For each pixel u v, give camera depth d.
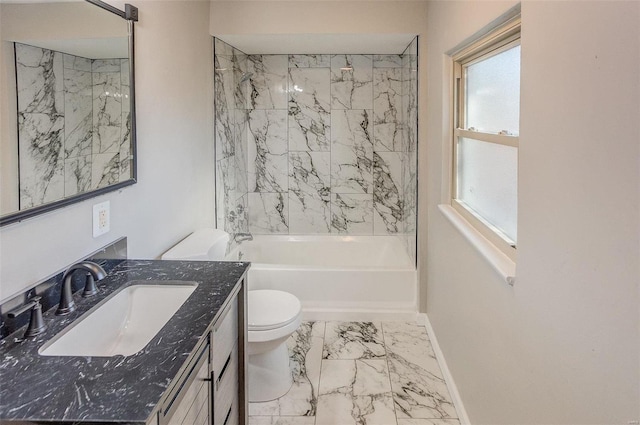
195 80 2.85
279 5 3.15
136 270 1.78
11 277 1.27
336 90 4.13
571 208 1.09
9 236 1.26
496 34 1.78
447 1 2.48
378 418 2.24
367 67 4.09
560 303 1.15
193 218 2.81
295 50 3.84
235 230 3.87
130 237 1.97
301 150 4.21
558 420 1.16
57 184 1.45
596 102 0.97
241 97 4.00
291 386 2.51
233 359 1.79
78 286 1.56
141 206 2.08
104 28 1.73
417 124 3.25
